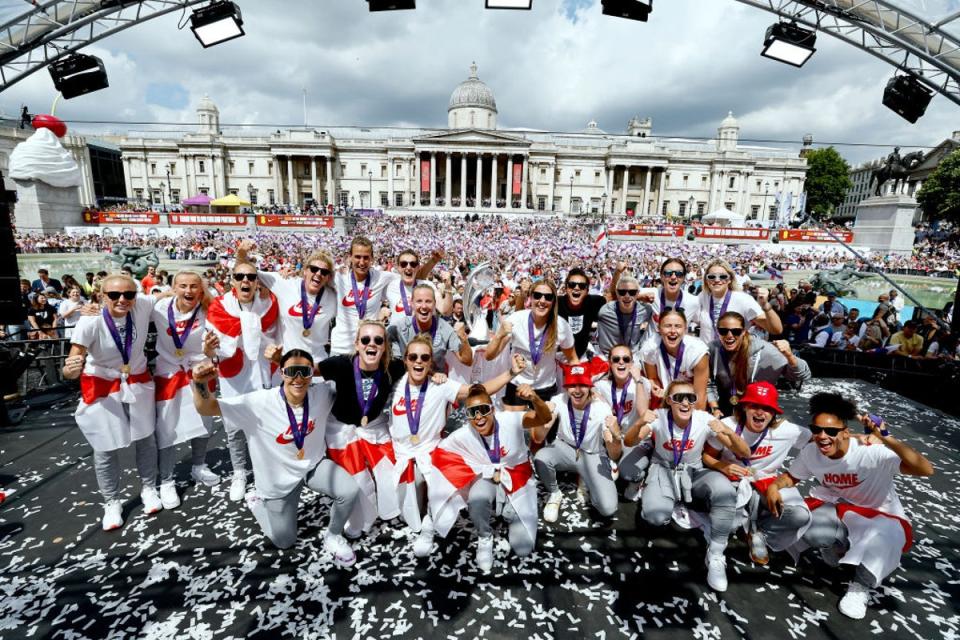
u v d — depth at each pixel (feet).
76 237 112.06
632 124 313.73
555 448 14.23
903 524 11.02
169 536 12.94
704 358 14.76
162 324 14.17
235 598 10.73
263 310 15.78
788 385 26.66
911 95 35.01
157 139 252.21
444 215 225.56
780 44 35.01
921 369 25.36
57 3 30.07
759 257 116.37
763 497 12.01
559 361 16.90
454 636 9.82
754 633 10.00
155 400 14.17
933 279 84.53
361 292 17.69
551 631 9.98
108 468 13.12
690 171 261.65
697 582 11.52
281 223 143.84
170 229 132.05
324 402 12.31
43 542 12.55
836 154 262.67
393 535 13.26
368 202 262.47
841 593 11.22
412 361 12.30
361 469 12.55
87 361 12.78
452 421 21.01
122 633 9.68
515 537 12.07
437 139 234.79
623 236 155.84
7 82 32.86
